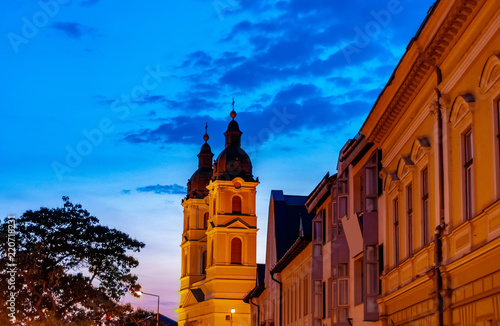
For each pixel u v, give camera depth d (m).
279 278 50.94
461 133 16.75
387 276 23.86
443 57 17.55
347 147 28.55
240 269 102.62
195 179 118.81
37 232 43.88
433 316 18.44
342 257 29.78
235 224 103.75
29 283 43.44
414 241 20.88
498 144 14.43
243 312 101.44
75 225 44.62
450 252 17.33
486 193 15.09
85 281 44.22
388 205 24.14
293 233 55.28
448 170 17.48
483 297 15.08
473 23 15.32
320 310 35.16
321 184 33.34
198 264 115.25
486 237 15.05
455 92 17.05
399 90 20.98
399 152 22.73
